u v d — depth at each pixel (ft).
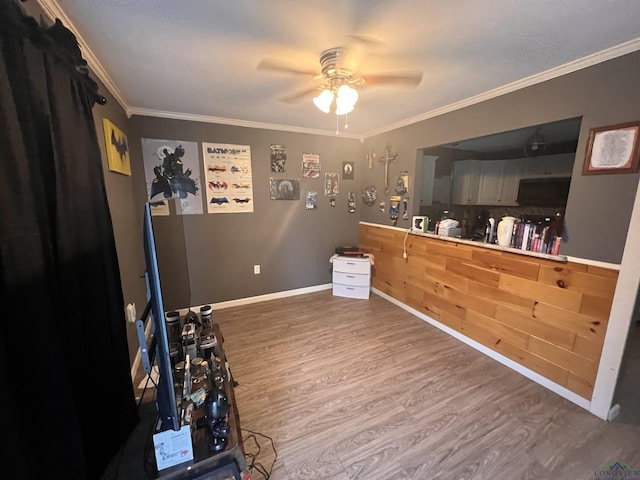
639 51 4.72
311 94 7.29
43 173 3.19
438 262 9.12
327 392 6.23
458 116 8.11
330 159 12.07
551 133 8.59
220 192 10.21
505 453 4.73
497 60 5.45
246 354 7.73
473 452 4.75
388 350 7.94
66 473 3.01
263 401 5.96
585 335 5.66
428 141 9.21
